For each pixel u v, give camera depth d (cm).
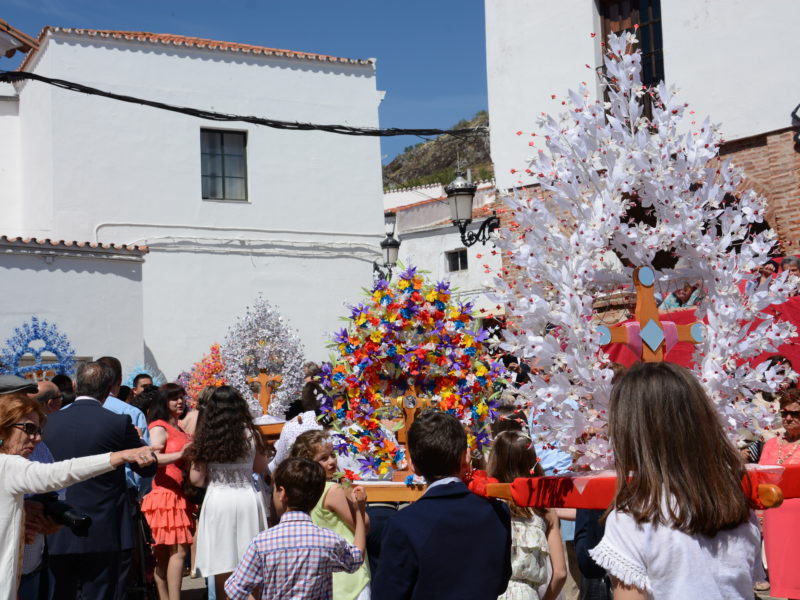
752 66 998
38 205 1919
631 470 269
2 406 426
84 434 638
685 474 259
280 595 480
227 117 1007
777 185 976
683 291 416
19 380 489
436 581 354
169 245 1905
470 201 1209
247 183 1997
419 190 4094
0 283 1568
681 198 378
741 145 1009
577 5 1128
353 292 2053
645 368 275
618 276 386
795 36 970
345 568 499
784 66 976
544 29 1156
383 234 2098
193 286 1916
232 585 482
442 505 365
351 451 602
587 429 352
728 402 365
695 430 262
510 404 613
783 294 375
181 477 746
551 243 375
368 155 2106
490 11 1209
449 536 358
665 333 370
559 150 386
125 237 1875
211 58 1975
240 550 672
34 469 412
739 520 261
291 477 497
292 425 807
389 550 361
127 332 1677
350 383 602
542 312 363
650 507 259
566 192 378
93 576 640
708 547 259
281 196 2014
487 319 618
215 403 683
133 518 759
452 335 602
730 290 373
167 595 761
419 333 604
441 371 601
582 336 355
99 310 1653
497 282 384
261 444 706
